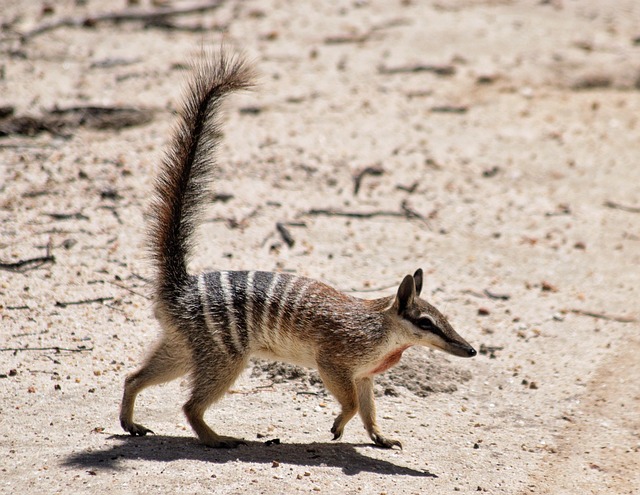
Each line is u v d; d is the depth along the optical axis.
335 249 15.70
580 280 15.51
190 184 10.66
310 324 10.16
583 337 13.70
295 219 16.47
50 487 8.79
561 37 26.44
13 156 17.09
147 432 10.34
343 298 10.46
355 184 17.84
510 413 11.64
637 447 10.90
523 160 19.72
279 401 11.45
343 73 22.78
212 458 9.69
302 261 15.11
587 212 17.89
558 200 18.30
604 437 11.14
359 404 10.59
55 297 13.22
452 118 21.27
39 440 9.94
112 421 10.60
